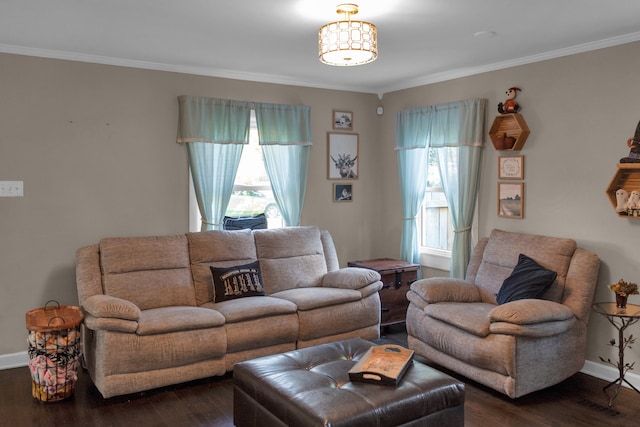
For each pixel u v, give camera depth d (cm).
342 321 430
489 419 319
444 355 383
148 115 450
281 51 410
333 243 526
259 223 500
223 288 418
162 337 348
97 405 338
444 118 491
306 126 520
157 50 407
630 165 351
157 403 341
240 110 484
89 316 349
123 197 443
